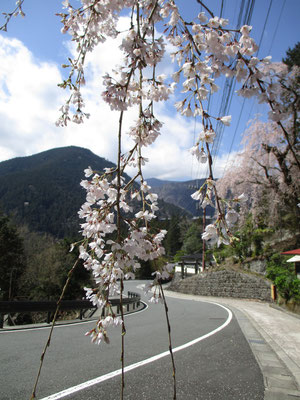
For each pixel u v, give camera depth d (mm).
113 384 3215
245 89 1087
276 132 9805
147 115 1369
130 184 1296
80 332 6188
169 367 3850
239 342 5477
